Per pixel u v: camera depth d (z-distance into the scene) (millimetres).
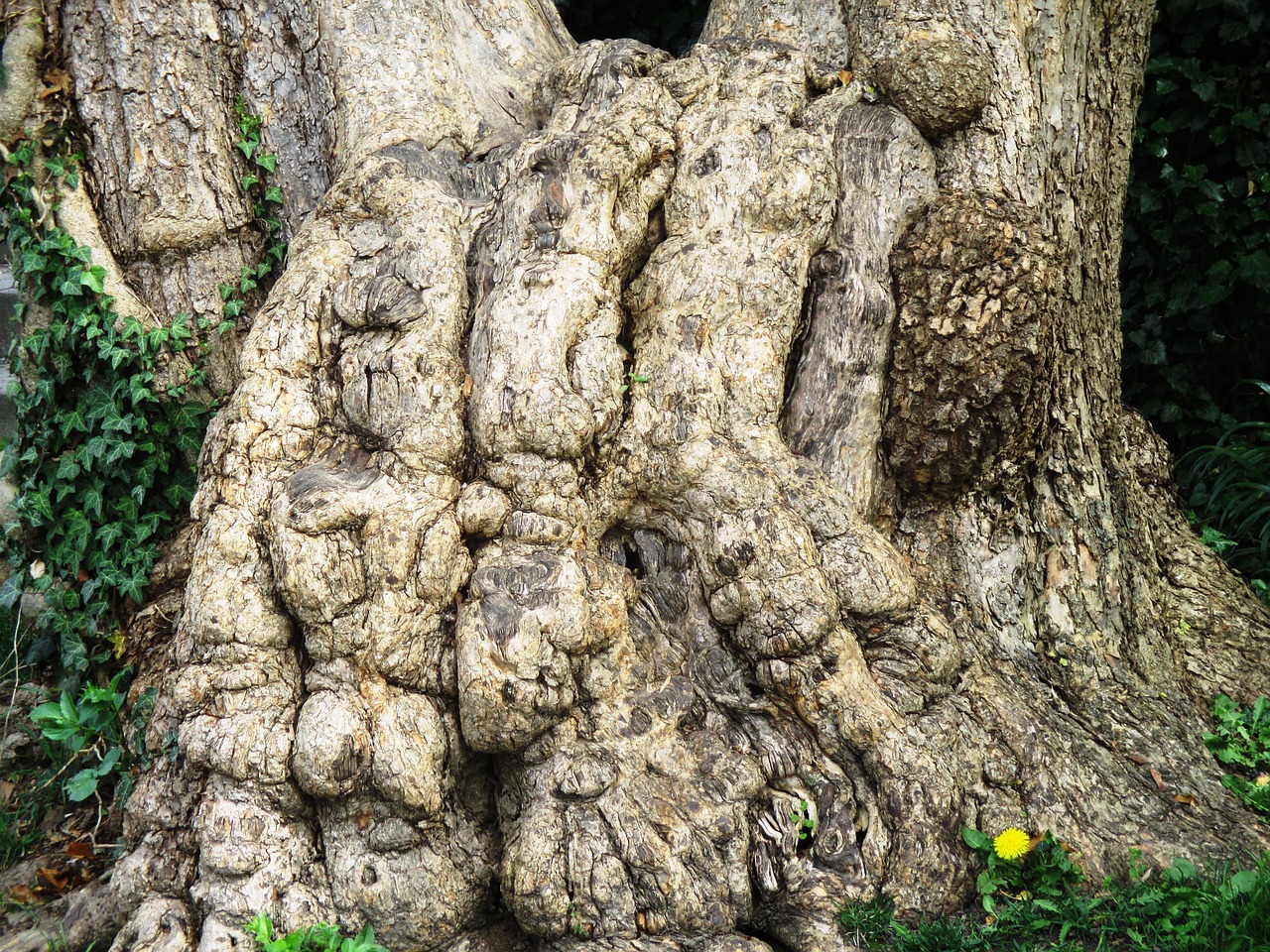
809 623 3576
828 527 3752
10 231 4684
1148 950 3283
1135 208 6426
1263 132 6188
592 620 3539
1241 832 3754
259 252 4840
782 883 3539
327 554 3502
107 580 4590
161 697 3816
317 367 3900
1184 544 5152
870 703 3590
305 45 4723
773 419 3898
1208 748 4223
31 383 4812
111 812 4242
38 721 4148
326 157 4746
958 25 4199
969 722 3793
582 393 3740
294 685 3631
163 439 4680
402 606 3521
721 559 3646
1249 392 6469
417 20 4637
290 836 3514
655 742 3604
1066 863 3545
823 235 4074
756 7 4516
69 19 4633
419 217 3965
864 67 4234
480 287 3928
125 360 4609
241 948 3387
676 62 4238
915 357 3963
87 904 3695
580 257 3828
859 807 3604
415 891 3486
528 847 3410
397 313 3812
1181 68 6199
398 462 3646
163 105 4676
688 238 4020
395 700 3504
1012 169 4234
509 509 3672
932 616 3832
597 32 6801
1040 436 4203
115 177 4707
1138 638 4402
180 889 3576
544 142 4012
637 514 3871
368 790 3473
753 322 3932
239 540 3646
